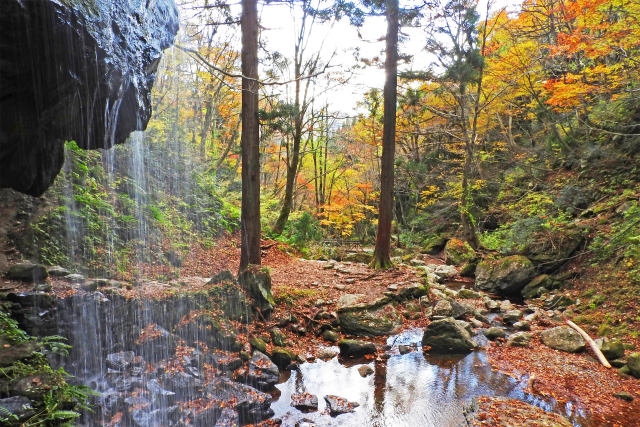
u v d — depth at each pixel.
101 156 8.40
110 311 5.05
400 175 22.25
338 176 24.47
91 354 4.62
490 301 9.84
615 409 5.16
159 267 7.84
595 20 11.09
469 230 15.30
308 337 7.54
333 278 10.43
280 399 5.39
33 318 4.18
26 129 2.76
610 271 9.25
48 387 3.27
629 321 7.58
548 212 12.98
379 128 19.33
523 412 4.91
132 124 3.89
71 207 6.65
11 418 2.84
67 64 2.59
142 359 4.96
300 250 14.25
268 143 16.69
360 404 5.31
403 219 24.69
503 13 14.81
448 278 12.91
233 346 6.09
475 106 14.70
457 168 20.31
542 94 14.45
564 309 9.16
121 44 3.14
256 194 8.02
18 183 3.08
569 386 5.80
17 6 2.18
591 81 11.49
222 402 4.84
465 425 4.81
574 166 14.16
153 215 8.99
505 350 7.18
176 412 4.42
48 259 5.60
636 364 6.07
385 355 7.01
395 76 11.46
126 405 4.18
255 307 7.22
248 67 7.80
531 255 11.42
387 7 10.95
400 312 8.79
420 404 5.33
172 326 5.87
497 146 20.11
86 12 2.67
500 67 14.82
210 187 12.83
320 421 4.86
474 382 5.97
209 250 10.30
